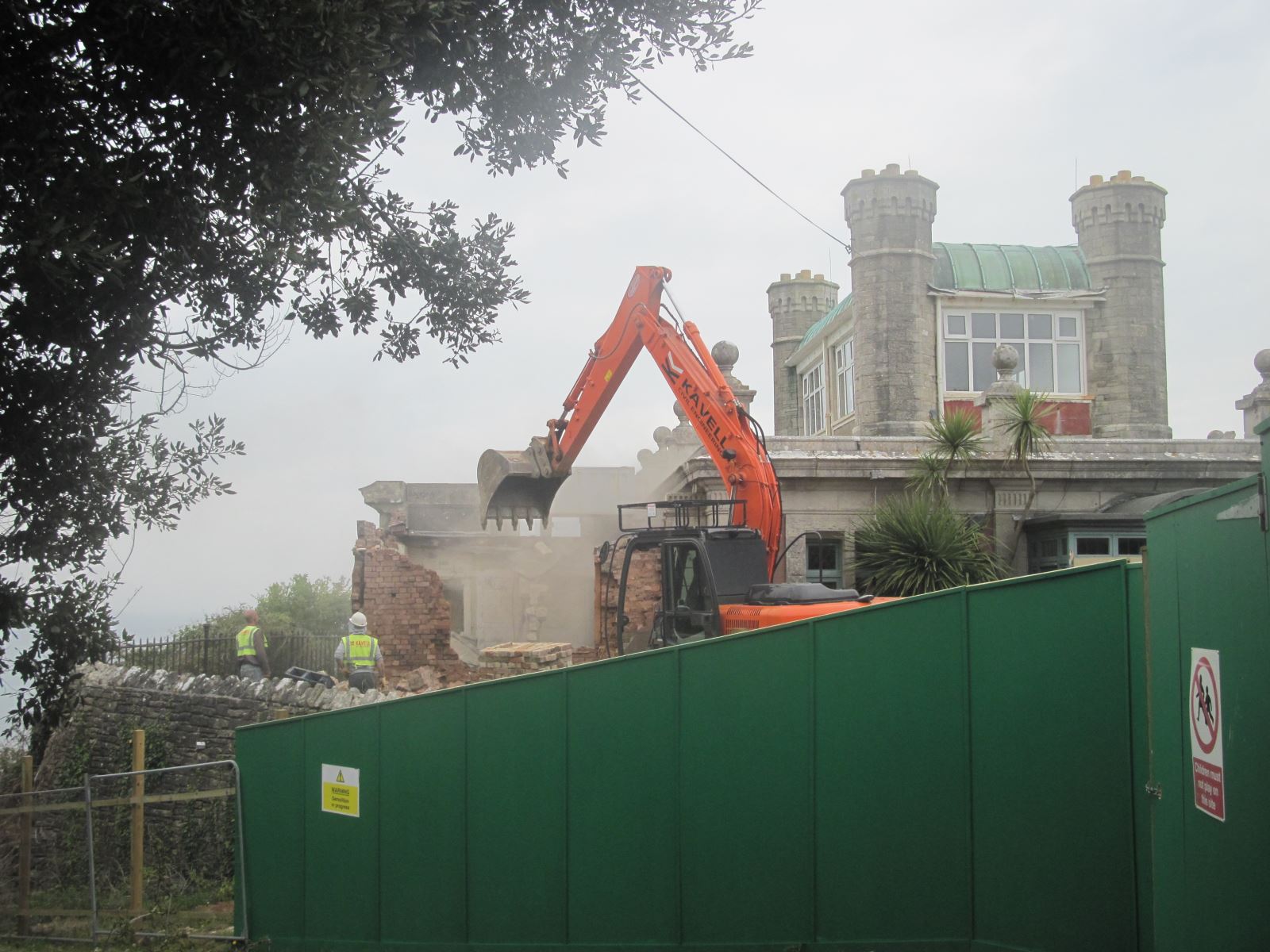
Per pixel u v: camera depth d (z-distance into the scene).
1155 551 5.56
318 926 9.59
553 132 8.69
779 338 35.38
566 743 8.32
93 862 10.21
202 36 6.04
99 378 7.38
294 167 6.55
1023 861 6.32
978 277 26.25
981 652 6.63
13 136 5.96
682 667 7.82
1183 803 5.10
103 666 13.69
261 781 10.05
